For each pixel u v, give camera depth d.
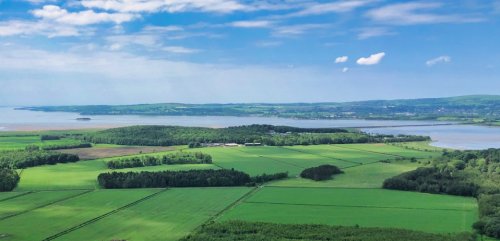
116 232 181.12
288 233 175.12
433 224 189.25
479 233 177.88
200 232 178.75
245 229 180.00
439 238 166.12
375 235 171.38
